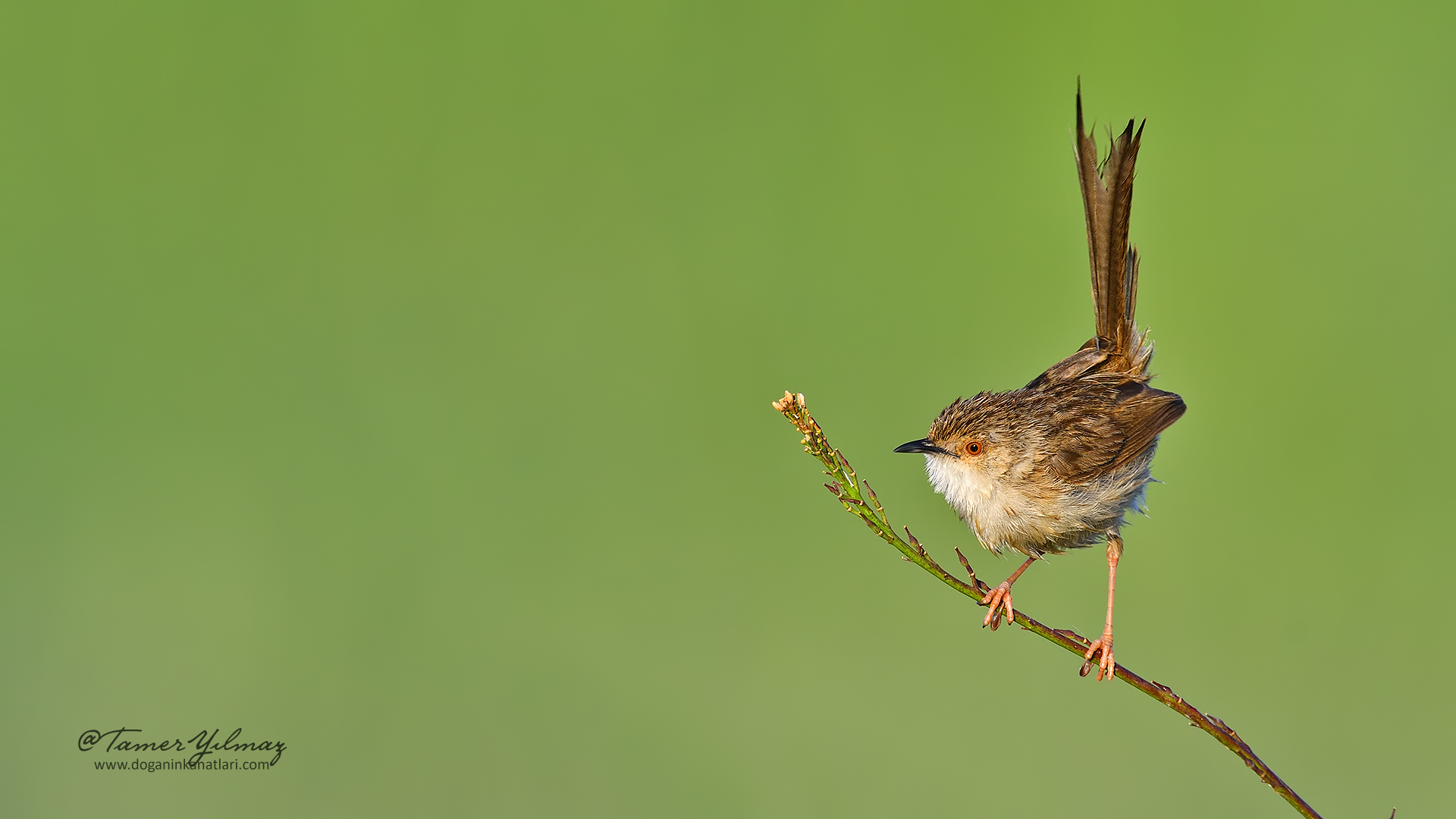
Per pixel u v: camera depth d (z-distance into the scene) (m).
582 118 13.91
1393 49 12.80
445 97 13.95
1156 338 11.67
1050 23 13.46
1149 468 7.68
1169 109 12.68
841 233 12.50
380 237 13.09
